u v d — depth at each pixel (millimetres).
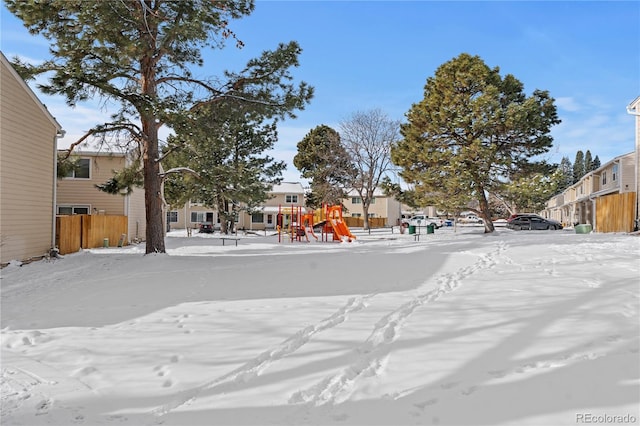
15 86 12578
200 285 8789
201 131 14562
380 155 41062
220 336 5023
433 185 24906
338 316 5840
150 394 3482
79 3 11773
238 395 3404
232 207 34344
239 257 14570
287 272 10297
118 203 22812
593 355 3953
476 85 23891
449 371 3713
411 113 26062
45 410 3262
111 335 5207
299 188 53906
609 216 21328
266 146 32594
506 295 6668
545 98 24906
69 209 22484
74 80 12375
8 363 4297
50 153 15000
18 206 12891
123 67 13242
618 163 27891
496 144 24047
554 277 8102
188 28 12070
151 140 15141
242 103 15070
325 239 27000
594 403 3064
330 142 44250
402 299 6770
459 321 5266
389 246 17906
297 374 3775
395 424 2883
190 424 2977
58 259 14203
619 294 6375
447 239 21109
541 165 24703
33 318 6230
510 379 3500
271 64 14828
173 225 48125
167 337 5047
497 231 27375
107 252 17453
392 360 4031
